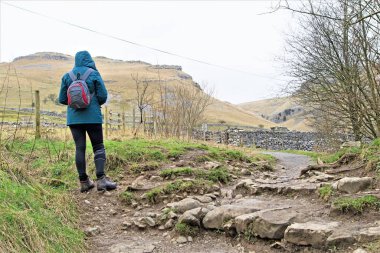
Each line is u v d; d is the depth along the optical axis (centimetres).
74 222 516
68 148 852
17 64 16375
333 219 461
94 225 540
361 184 527
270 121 12975
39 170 678
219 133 3192
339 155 796
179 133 1598
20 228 378
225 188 734
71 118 598
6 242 348
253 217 480
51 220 452
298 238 429
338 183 541
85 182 620
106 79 11712
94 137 616
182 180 696
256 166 1045
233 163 1007
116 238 509
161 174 755
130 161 846
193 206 580
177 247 485
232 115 11494
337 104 1185
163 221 552
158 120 1590
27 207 438
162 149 968
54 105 7525
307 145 3058
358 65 1051
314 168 735
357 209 455
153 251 470
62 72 14412
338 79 1120
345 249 392
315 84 1223
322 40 1138
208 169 841
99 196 639
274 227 454
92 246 475
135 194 657
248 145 3319
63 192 594
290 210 503
